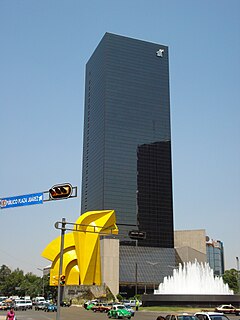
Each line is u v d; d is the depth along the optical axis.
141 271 171.00
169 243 192.12
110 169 191.62
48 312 68.25
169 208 197.38
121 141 197.12
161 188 198.88
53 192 33.06
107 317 51.31
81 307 88.06
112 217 105.38
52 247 107.56
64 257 104.56
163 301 71.44
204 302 69.94
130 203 190.50
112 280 149.12
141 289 171.12
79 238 102.56
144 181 196.38
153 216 193.25
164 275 174.12
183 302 70.19
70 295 99.50
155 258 176.25
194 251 183.88
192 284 84.00
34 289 182.12
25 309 79.88
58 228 32.62
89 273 101.06
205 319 26.16
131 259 173.25
